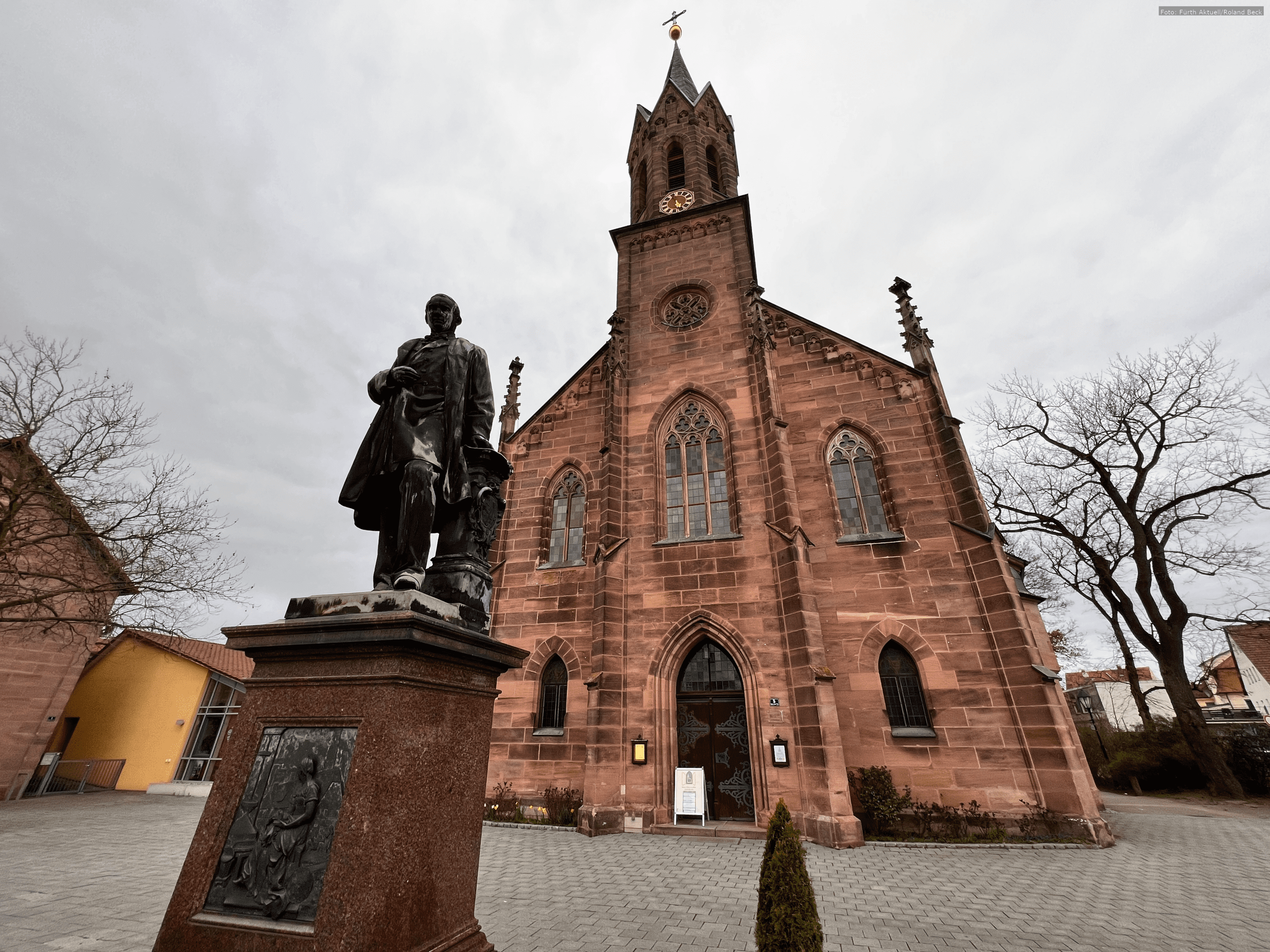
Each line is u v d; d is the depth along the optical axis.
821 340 19.89
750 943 6.81
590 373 22.41
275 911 3.29
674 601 16.78
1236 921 7.79
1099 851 12.02
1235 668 48.69
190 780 25.02
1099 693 52.97
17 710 21.44
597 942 6.83
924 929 7.52
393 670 3.76
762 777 14.29
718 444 19.34
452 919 3.83
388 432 5.05
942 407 17.44
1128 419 24.88
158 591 18.00
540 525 20.25
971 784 13.63
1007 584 14.70
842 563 16.50
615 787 14.76
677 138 30.42
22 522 18.05
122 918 7.55
